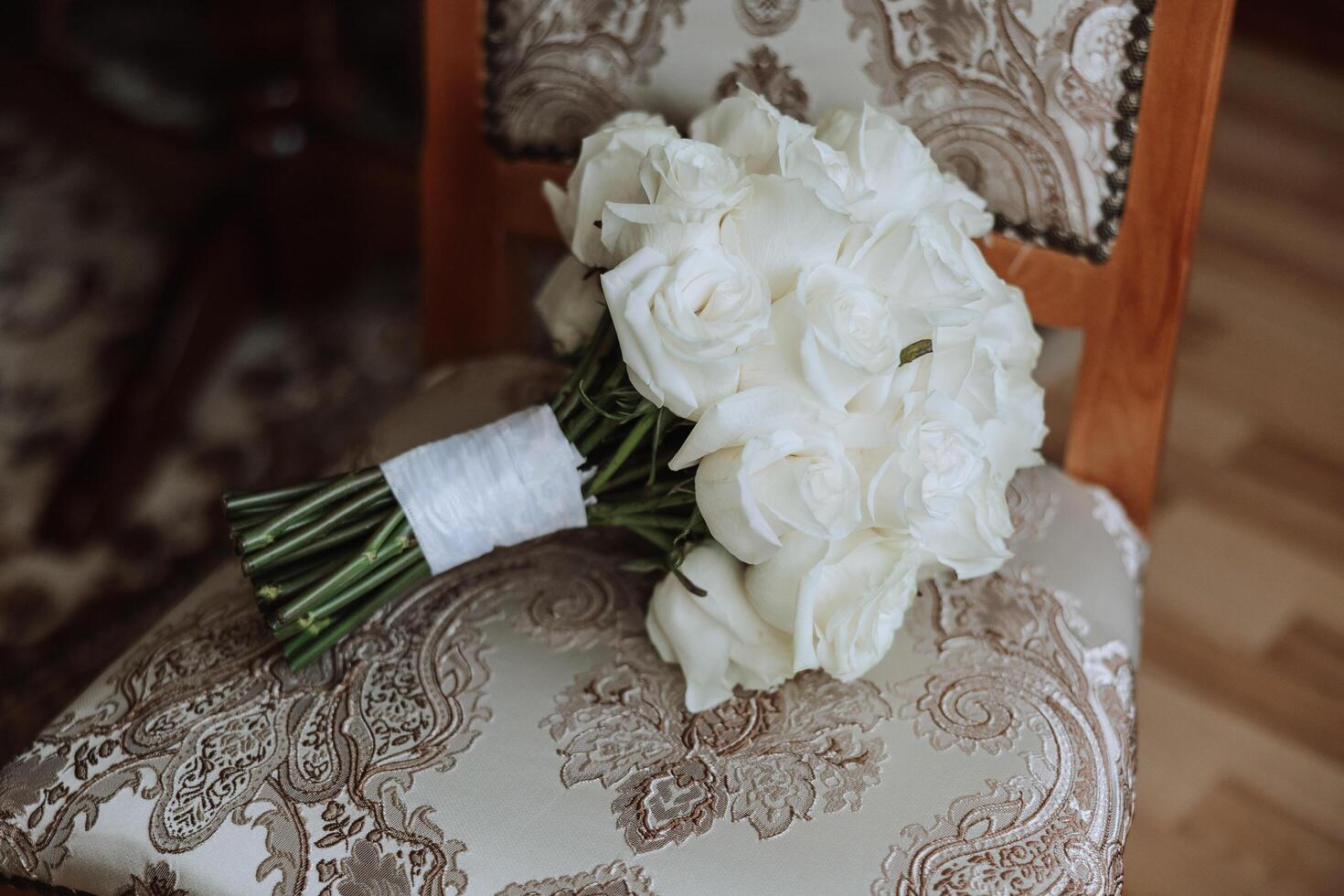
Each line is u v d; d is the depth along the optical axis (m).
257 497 0.65
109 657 1.20
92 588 1.27
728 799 0.61
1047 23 0.69
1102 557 0.76
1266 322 1.80
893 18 0.72
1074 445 0.82
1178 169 0.71
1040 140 0.72
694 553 0.63
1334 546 1.46
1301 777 1.20
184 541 1.33
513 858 0.58
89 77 1.93
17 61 1.62
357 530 0.65
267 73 1.44
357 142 1.52
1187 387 1.69
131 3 2.06
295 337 1.58
